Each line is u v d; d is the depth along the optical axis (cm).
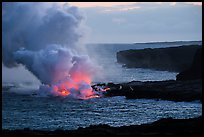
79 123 6106
